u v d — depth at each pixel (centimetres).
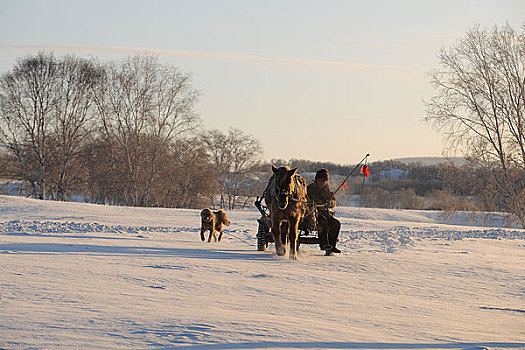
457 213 5169
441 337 676
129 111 6206
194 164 6969
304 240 1612
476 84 4731
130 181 6278
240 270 1210
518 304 983
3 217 3334
